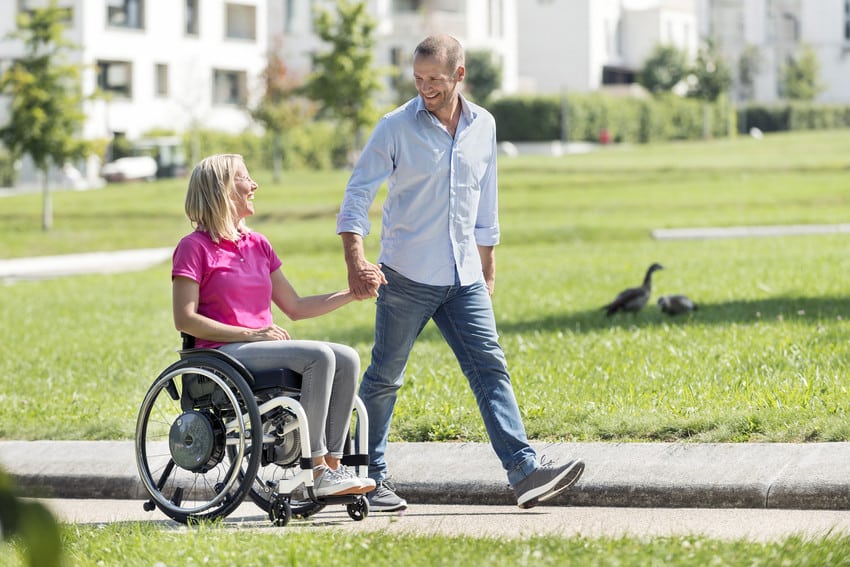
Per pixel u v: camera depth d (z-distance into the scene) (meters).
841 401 17.16
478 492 14.86
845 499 13.52
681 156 115.81
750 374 20.20
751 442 15.42
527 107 156.88
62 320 36.03
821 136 139.38
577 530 13.09
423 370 22.84
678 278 39.41
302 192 95.00
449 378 21.48
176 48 134.75
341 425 13.82
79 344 30.30
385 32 156.25
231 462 13.75
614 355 23.28
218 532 12.64
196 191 14.10
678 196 81.88
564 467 13.66
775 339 24.11
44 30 75.19
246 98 119.12
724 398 17.95
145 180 120.06
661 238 60.19
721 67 174.88
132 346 29.80
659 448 15.29
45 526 4.32
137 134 131.00
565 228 65.31
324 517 14.39
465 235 14.18
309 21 151.50
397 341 14.24
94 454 17.02
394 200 14.12
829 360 21.11
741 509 13.81
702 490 14.01
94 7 126.19
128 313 37.59
